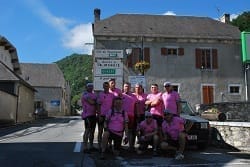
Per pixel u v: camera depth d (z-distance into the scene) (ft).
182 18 123.54
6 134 63.82
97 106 36.32
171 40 111.45
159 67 109.70
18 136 58.39
